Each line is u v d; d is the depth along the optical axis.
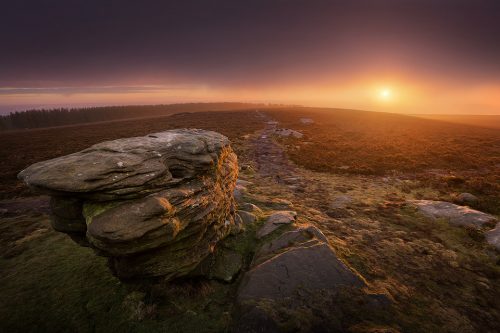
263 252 10.39
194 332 7.23
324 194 19.50
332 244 11.42
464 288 9.23
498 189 18.66
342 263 9.47
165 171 7.97
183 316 7.69
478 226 13.00
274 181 23.08
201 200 8.83
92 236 6.44
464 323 7.66
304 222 13.64
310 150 35.03
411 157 30.59
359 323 7.37
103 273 9.79
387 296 8.35
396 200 17.94
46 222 15.73
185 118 94.56
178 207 7.75
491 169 26.44
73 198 7.21
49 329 7.58
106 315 7.82
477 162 28.73
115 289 8.80
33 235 13.83
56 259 11.16
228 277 9.34
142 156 8.02
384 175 24.59
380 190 20.23
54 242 12.80
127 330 7.30
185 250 8.45
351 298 8.14
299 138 45.41
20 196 21.73
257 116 91.00
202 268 9.34
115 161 7.21
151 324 7.43
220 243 11.08
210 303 8.33
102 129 77.50
